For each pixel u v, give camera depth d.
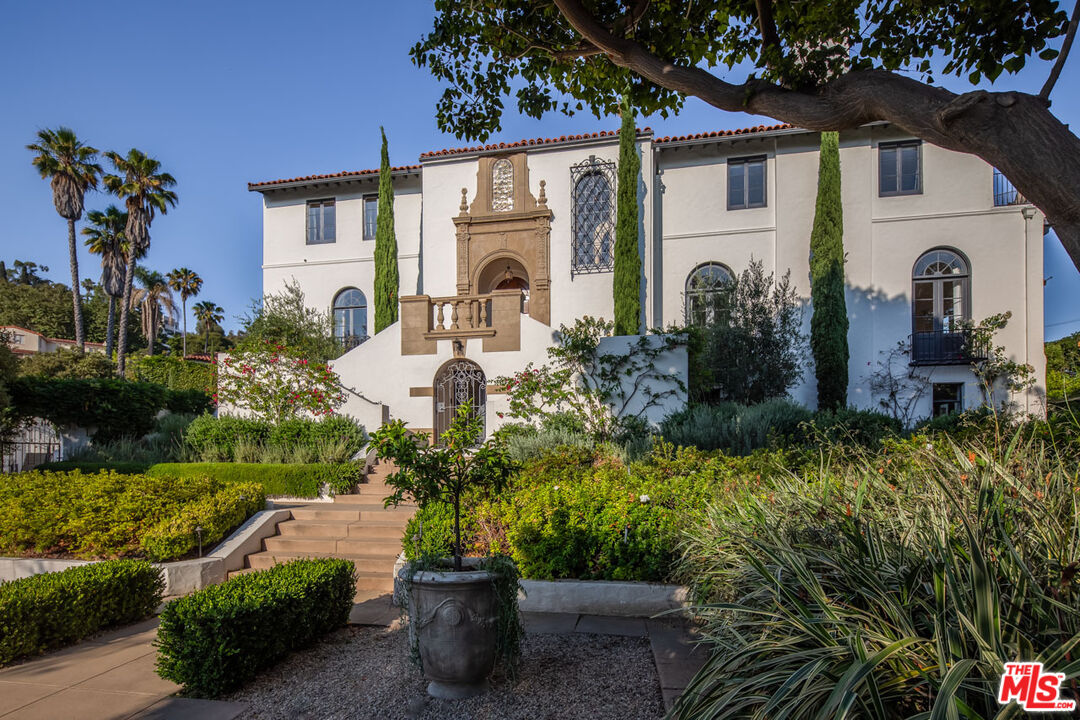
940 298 16.42
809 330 16.67
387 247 18.81
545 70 7.46
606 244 17.09
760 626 3.37
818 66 4.91
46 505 7.93
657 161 18.16
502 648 4.25
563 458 8.84
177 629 4.38
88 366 25.94
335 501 10.20
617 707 3.96
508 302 13.35
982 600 2.44
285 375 13.41
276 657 4.86
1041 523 3.09
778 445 9.49
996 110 3.29
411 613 4.31
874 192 16.91
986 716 2.26
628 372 12.29
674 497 6.66
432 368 13.69
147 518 7.73
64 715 3.98
